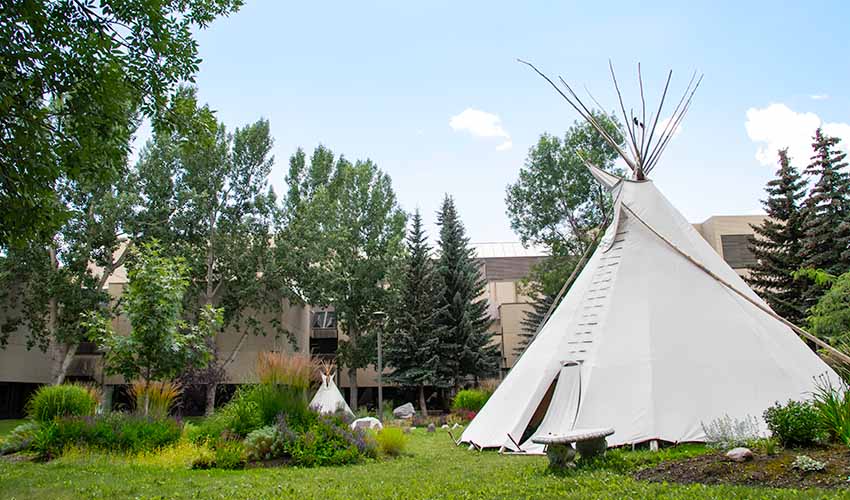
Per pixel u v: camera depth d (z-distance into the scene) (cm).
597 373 1219
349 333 3981
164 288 1388
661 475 788
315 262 3634
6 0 712
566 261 3772
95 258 3181
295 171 3866
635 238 1477
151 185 3284
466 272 3850
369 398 4472
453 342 3647
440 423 2619
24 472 980
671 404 1121
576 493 684
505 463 1052
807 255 3023
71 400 1427
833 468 696
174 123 924
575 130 3878
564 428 1170
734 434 976
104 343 1391
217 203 3444
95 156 847
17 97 728
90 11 797
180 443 1225
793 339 1301
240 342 3428
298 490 819
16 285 3097
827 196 2989
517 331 4425
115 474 970
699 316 1277
